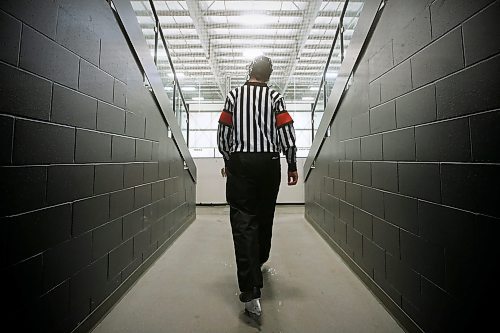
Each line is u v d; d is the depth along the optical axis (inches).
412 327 43.1
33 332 33.3
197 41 180.5
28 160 33.1
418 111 42.4
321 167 107.5
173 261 78.8
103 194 51.3
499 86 27.7
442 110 36.7
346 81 75.4
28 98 33.1
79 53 44.2
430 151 39.4
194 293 58.3
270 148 54.9
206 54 181.5
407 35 45.6
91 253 46.7
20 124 31.8
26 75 32.8
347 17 112.4
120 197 58.4
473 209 31.1
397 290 48.2
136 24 68.2
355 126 70.4
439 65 37.3
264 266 74.2
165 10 146.9
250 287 48.1
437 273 37.5
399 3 48.1
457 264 33.6
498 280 27.6
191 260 79.6
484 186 29.5
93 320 46.2
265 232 63.9
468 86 31.9
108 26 54.4
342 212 80.5
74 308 41.5
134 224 65.3
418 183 42.3
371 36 60.4
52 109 37.5
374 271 57.9
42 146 35.5
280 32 167.0
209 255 84.0
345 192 78.0
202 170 206.7
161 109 87.4
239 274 49.3
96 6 49.7
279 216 151.6
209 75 239.1
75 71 43.0
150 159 77.9
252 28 159.8
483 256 29.6
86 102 46.1
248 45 180.4
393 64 50.5
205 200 205.3
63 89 40.0
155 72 82.7
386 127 53.2
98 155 49.8
